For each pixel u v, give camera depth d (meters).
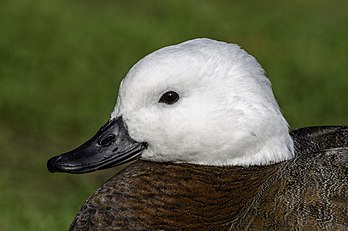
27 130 14.22
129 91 6.97
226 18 20.47
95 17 19.69
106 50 17.86
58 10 19.78
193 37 18.86
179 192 6.79
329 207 6.32
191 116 6.88
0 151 13.25
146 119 6.95
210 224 6.68
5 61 16.91
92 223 6.81
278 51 17.95
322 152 6.77
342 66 16.91
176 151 6.98
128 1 21.39
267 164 6.91
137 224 6.71
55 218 10.62
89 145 7.14
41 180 12.27
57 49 17.75
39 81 16.19
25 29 18.55
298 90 15.88
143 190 6.82
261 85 6.94
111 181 6.98
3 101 14.98
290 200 6.44
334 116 14.90
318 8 21.56
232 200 6.74
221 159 6.95
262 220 6.44
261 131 6.86
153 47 18.19
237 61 6.92
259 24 19.94
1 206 11.16
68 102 15.46
